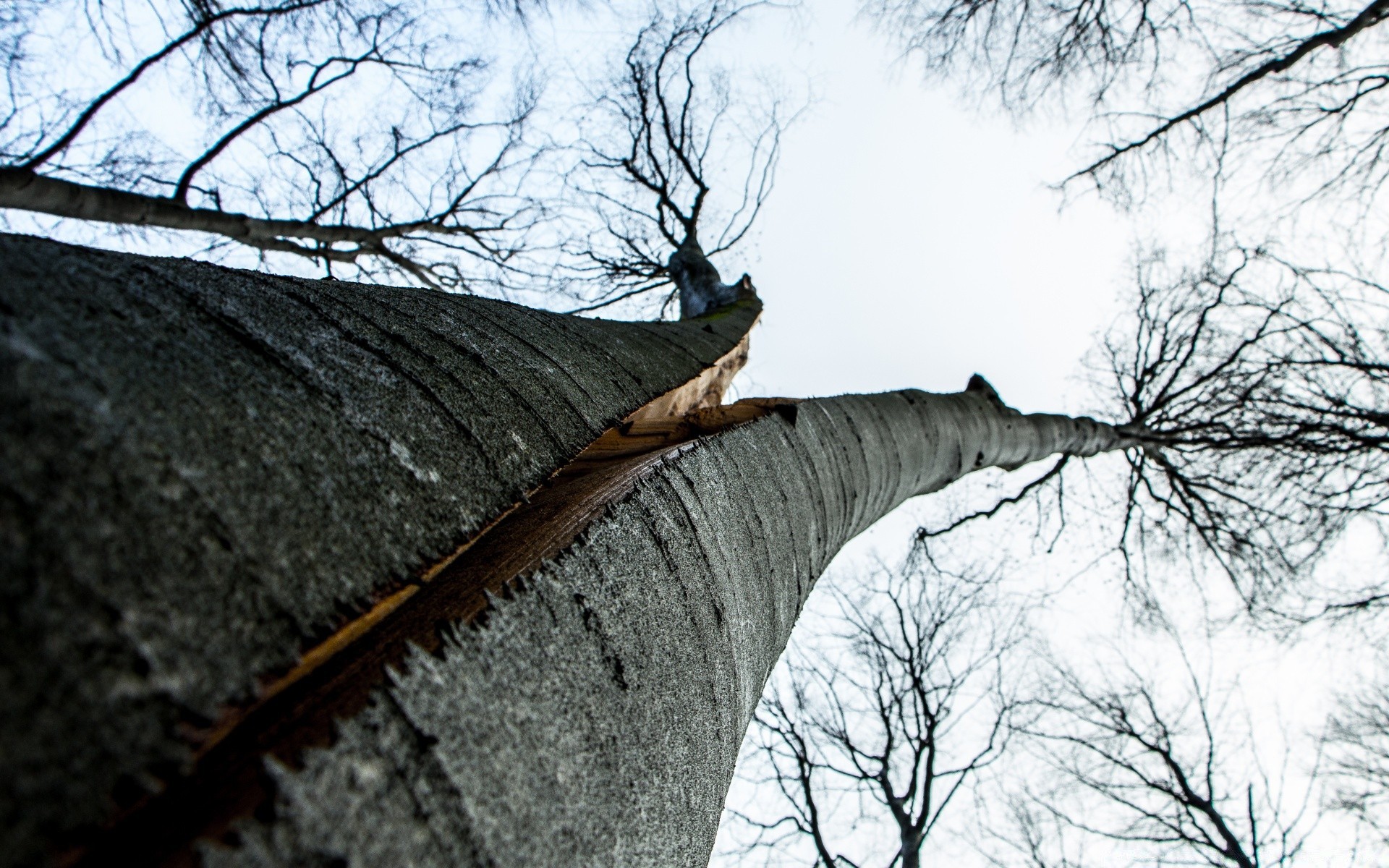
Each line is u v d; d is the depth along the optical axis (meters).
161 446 0.51
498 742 0.62
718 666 1.14
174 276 0.74
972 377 5.09
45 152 3.53
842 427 2.40
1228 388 5.79
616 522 0.96
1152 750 7.01
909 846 6.09
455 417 0.85
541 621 0.75
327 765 0.48
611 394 1.38
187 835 0.42
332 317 0.87
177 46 3.83
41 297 0.56
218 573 0.49
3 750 0.37
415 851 0.51
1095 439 5.80
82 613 0.41
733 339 3.42
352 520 0.62
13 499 0.42
